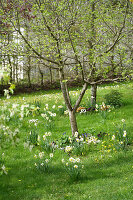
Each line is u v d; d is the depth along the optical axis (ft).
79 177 17.88
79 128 31.22
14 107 12.35
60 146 25.72
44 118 33.81
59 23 26.37
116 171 18.35
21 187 16.88
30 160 22.11
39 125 32.91
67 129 31.42
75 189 15.90
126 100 42.34
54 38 24.22
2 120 12.03
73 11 25.72
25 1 26.66
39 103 42.83
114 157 21.42
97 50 26.40
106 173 18.35
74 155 23.09
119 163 20.03
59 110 37.76
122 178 16.80
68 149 21.39
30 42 24.86
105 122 32.40
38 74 94.02
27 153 24.00
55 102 42.98
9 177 18.48
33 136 26.66
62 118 35.70
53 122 33.78
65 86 27.55
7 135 12.16
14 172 19.49
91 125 31.94
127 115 34.58
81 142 24.16
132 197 13.39
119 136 25.16
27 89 82.43
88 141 23.80
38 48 25.13
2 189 16.51
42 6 23.04
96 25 29.12
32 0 27.22
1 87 77.10
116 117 34.24
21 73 90.22
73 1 25.58
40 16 25.57
